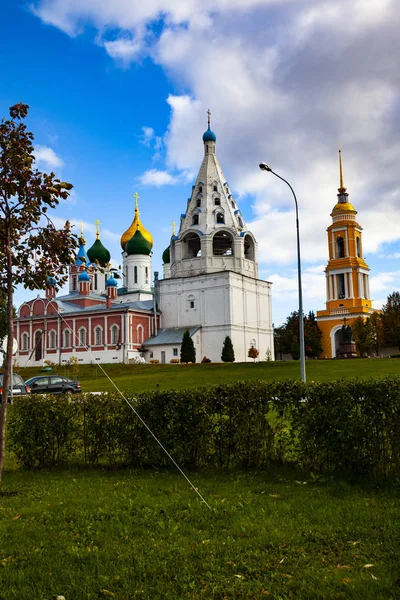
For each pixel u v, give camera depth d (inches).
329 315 3767.2
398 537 319.6
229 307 3102.9
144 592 263.7
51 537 341.7
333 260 3853.3
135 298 3863.2
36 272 486.6
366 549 305.3
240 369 2282.2
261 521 356.5
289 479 467.5
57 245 473.1
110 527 355.3
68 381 1749.5
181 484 463.8
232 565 289.9
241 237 3280.0
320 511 372.5
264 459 505.4
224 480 473.1
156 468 526.9
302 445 487.8
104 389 1827.0
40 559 306.2
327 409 474.0
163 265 4296.3
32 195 443.5
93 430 555.2
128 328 3206.2
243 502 401.7
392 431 450.9
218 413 516.7
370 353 3582.7
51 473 535.2
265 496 416.5
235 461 511.8
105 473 523.5
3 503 428.1
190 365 2581.2
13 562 303.7
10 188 428.5
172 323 3339.1
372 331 3444.9
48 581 279.0
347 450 464.1
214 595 260.8
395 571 275.1
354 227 3850.9
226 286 3122.5
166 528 351.9
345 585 261.7
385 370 1868.8
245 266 3316.9
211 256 3243.1
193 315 3245.6
